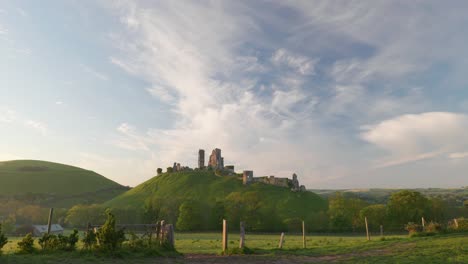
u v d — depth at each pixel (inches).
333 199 4918.8
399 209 4220.0
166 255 919.0
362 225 4190.5
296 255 997.8
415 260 799.7
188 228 4515.3
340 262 827.4
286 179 6988.2
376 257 881.5
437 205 4384.8
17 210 5502.0
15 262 645.3
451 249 937.5
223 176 7317.9
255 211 4808.1
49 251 828.0
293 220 4365.2
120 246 877.8
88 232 875.4
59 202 7426.2
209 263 816.9
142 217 4977.9
